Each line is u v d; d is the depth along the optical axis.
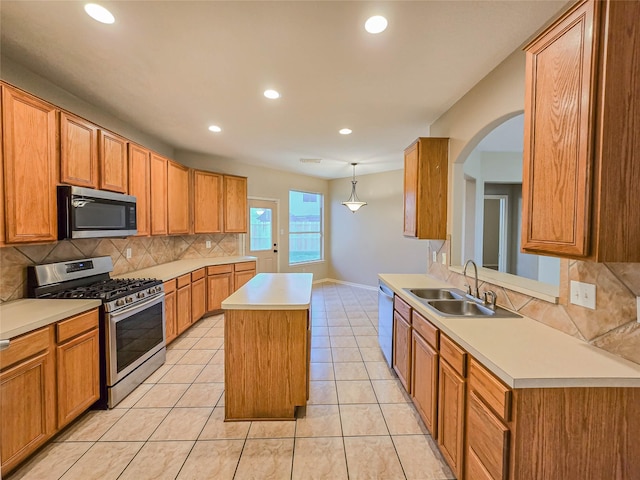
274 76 2.23
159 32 1.73
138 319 2.53
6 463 1.54
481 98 2.28
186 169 4.16
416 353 2.12
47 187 2.02
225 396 2.10
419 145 2.82
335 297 5.76
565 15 1.16
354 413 2.19
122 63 2.06
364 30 1.70
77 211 2.20
